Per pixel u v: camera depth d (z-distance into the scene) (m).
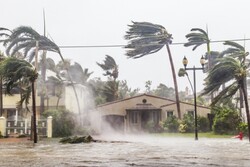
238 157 11.66
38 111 44.12
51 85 47.28
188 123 38.34
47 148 16.80
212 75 25.34
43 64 44.28
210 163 9.89
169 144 19.59
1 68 23.97
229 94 27.58
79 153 13.66
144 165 9.50
